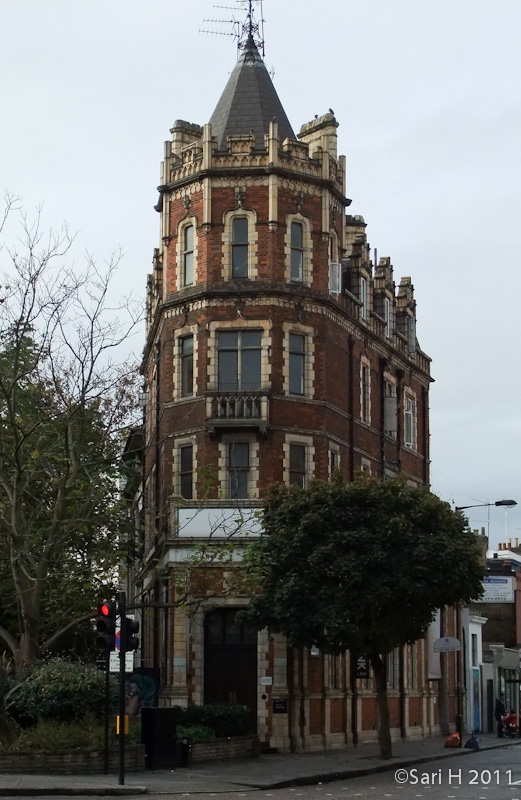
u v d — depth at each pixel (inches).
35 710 1172.5
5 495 1417.3
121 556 1480.1
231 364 1644.9
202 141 1689.2
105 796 951.0
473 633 2501.2
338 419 1749.5
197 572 1432.1
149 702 1523.1
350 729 1736.0
